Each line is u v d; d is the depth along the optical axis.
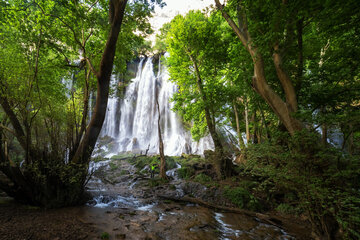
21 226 3.61
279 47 5.14
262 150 4.75
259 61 5.44
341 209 2.95
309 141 3.28
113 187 8.96
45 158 5.04
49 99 5.57
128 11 7.53
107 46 5.66
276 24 4.35
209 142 19.22
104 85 5.93
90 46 8.47
